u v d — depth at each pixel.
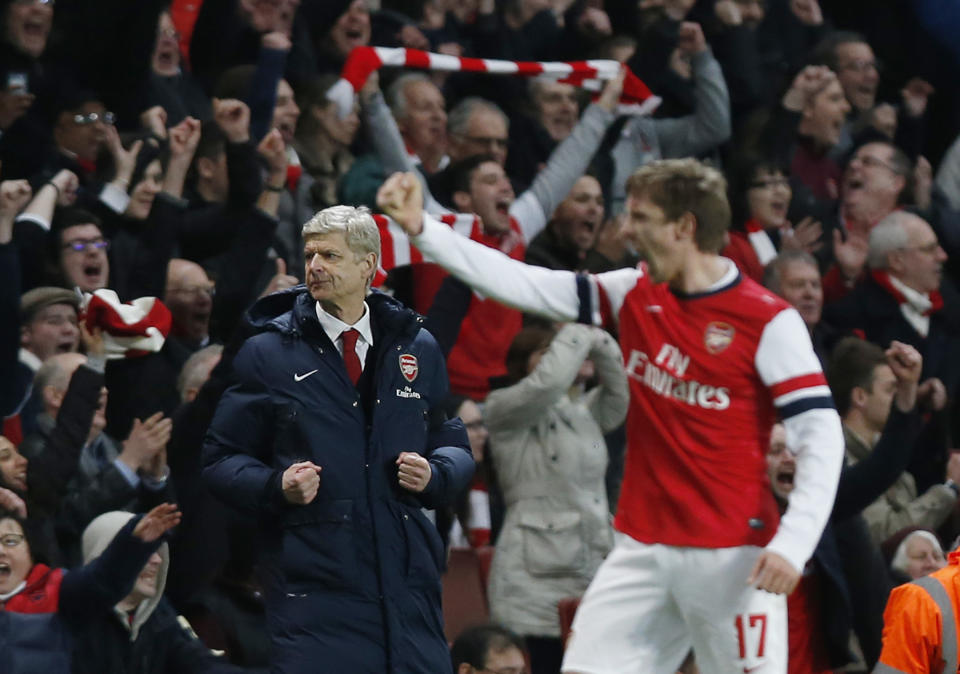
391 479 16.92
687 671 22.64
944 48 40.72
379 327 17.31
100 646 19.42
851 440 26.00
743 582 17.27
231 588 21.16
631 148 33.03
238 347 21.77
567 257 28.69
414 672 16.81
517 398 23.56
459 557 23.77
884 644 16.94
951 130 40.97
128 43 29.34
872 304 31.09
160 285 24.67
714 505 17.28
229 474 16.66
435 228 17.75
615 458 25.62
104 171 25.64
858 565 23.27
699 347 17.30
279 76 27.47
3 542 18.81
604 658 17.58
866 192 33.56
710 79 33.81
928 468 28.69
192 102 30.58
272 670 16.69
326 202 27.70
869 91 37.41
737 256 30.95
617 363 24.67
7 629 18.53
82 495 21.09
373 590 16.73
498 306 26.48
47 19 27.62
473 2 35.12
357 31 32.78
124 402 23.80
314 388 16.81
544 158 32.28
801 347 17.14
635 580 17.55
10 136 26.33
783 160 33.50
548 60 35.62
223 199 26.19
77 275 24.16
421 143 29.53
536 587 23.34
